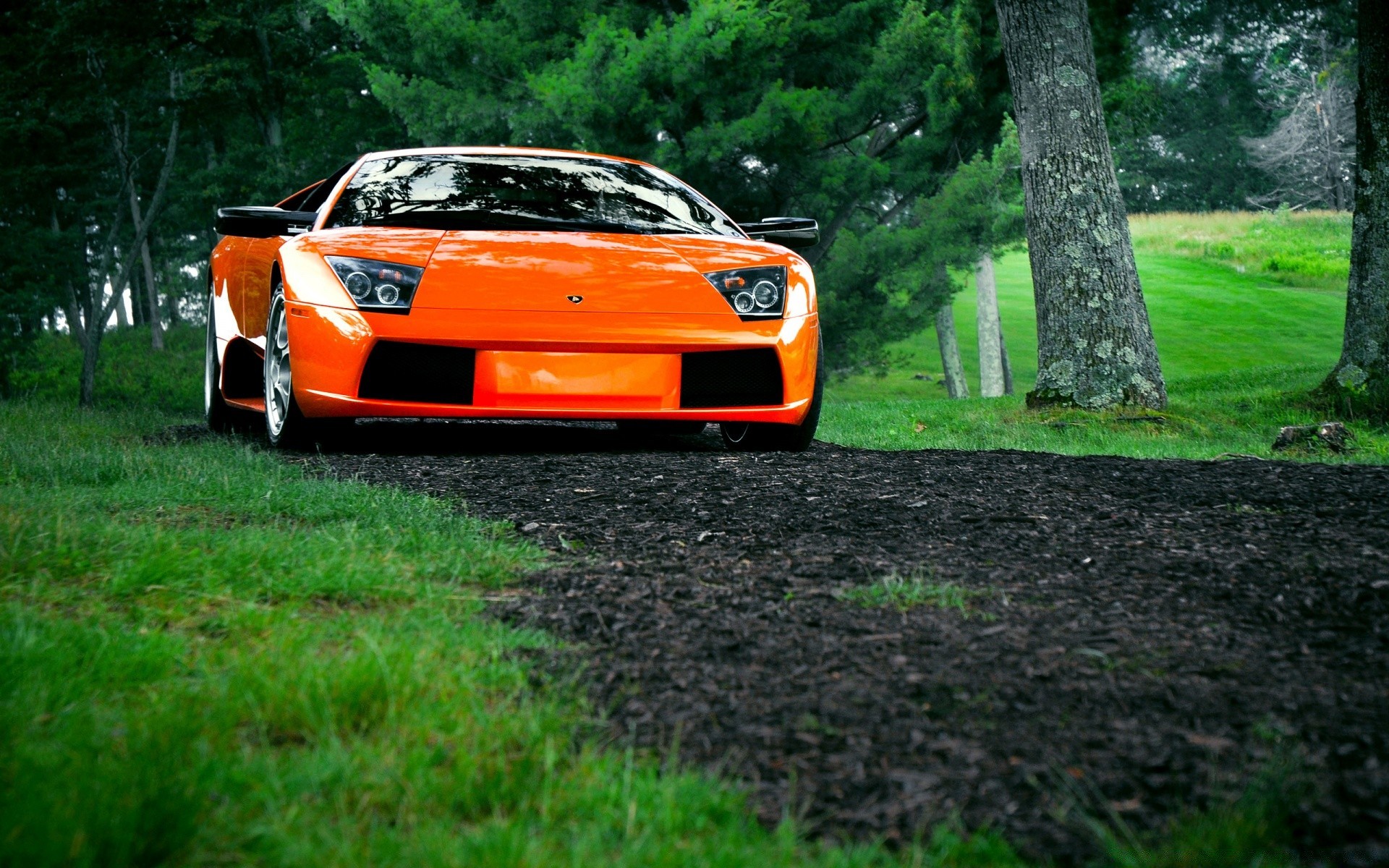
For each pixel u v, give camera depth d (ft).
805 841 5.63
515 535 13.06
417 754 6.24
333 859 5.12
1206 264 178.09
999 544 12.26
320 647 8.29
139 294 203.41
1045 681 7.86
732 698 7.58
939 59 61.46
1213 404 35.45
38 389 110.01
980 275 103.24
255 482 15.40
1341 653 8.48
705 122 58.75
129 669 7.44
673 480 16.26
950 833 5.66
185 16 80.12
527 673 8.04
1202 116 223.10
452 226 20.74
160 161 116.06
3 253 93.30
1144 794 6.11
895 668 8.13
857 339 69.26
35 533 10.77
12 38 77.56
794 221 23.93
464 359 18.37
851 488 15.57
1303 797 5.94
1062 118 31.81
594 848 5.35
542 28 62.90
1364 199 34.12
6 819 5.09
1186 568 11.03
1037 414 31.78
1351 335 34.40
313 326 18.57
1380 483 15.87
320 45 89.40
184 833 5.14
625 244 20.10
